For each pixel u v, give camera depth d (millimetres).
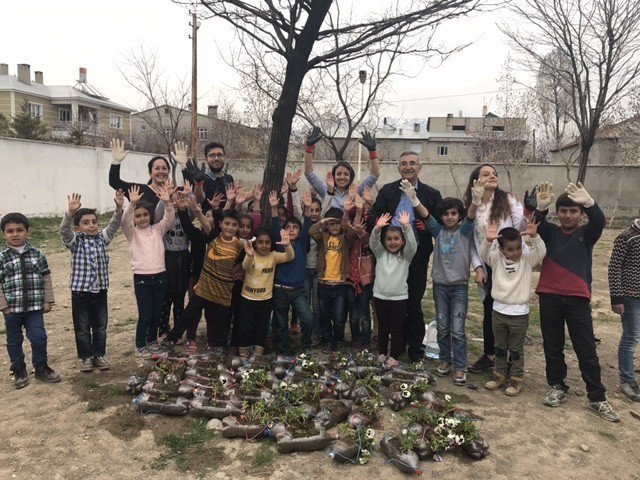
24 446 3244
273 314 5051
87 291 4426
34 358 4266
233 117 23875
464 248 4426
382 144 37156
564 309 4035
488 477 3025
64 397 3949
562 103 14883
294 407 3506
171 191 4855
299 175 5398
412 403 3758
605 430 3652
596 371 3918
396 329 4527
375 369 4258
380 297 4539
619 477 3061
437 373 4609
